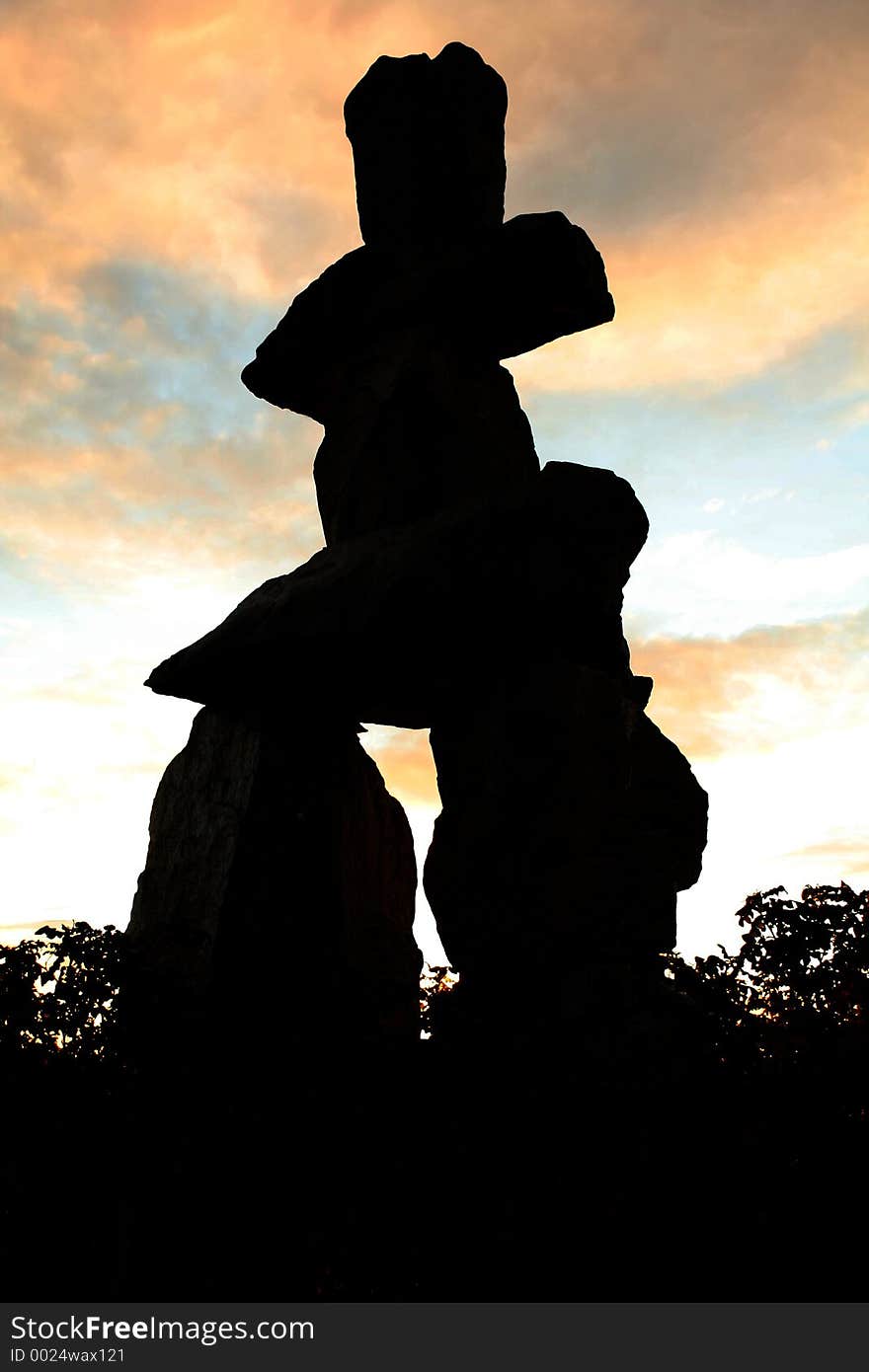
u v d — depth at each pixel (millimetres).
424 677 14625
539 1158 10227
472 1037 11789
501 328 16156
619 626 14516
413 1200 10195
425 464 15430
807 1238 9820
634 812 13820
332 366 16672
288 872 14617
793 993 11492
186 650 15383
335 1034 12422
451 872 13789
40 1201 10539
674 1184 9938
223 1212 10461
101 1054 11711
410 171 16344
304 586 14719
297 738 15258
